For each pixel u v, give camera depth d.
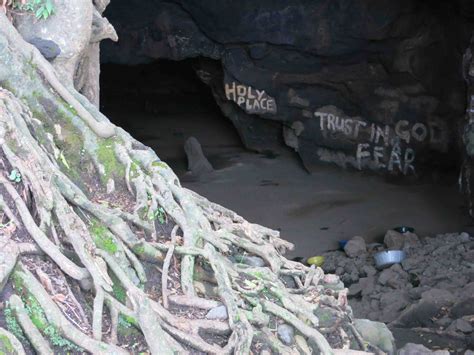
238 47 18.06
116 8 18.11
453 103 16.88
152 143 21.31
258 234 6.57
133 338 4.88
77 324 4.69
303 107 18.30
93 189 5.67
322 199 17.06
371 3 16.75
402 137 17.69
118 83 25.16
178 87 24.78
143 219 5.57
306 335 5.62
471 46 14.29
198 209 5.82
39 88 5.67
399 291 11.70
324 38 17.31
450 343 9.37
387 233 14.23
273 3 17.33
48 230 4.90
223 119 23.05
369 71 17.56
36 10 6.03
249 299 5.57
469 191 14.55
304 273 6.50
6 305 4.47
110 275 5.06
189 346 4.97
